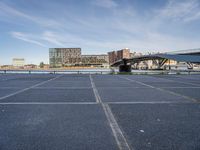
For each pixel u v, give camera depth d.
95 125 5.82
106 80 25.56
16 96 11.52
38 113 7.29
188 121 6.21
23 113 7.29
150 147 4.30
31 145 4.39
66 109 8.01
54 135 5.00
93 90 14.56
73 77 33.19
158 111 7.62
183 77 33.09
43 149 4.20
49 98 10.79
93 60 186.62
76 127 5.63
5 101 9.84
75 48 195.50
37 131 5.29
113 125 5.82
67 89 15.23
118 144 4.46
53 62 193.38
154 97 11.16
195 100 10.16
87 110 7.81
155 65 104.25
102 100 10.18
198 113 7.28
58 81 23.91
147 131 5.29
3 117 6.70
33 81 23.89
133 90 14.53
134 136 4.94
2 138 4.79
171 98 10.80
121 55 166.12
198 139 4.72
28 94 12.38
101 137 4.87
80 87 16.73
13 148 4.24
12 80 25.80
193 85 18.45
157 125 5.80
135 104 9.09
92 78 30.17
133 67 130.62
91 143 4.52
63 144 4.45
